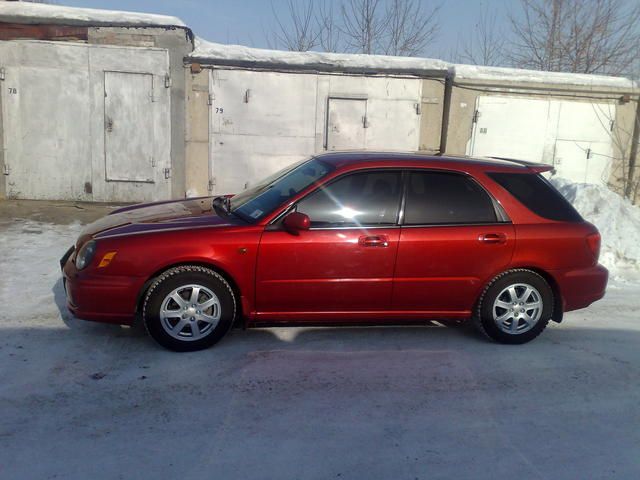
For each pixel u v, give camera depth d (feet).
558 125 36.17
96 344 14.69
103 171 32.24
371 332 16.40
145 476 9.68
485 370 14.28
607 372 14.43
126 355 14.15
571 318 18.40
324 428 11.39
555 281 15.76
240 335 15.70
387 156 15.83
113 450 10.36
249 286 14.39
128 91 31.65
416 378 13.69
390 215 14.97
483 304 15.53
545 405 12.69
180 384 12.86
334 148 34.30
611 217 26.30
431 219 15.15
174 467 9.96
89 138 31.78
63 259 15.84
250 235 14.25
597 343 16.33
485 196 15.53
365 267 14.71
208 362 13.97
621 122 36.86
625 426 11.94
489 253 15.21
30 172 31.71
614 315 18.81
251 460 10.26
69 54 30.83
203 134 32.96
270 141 33.63
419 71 34.06
